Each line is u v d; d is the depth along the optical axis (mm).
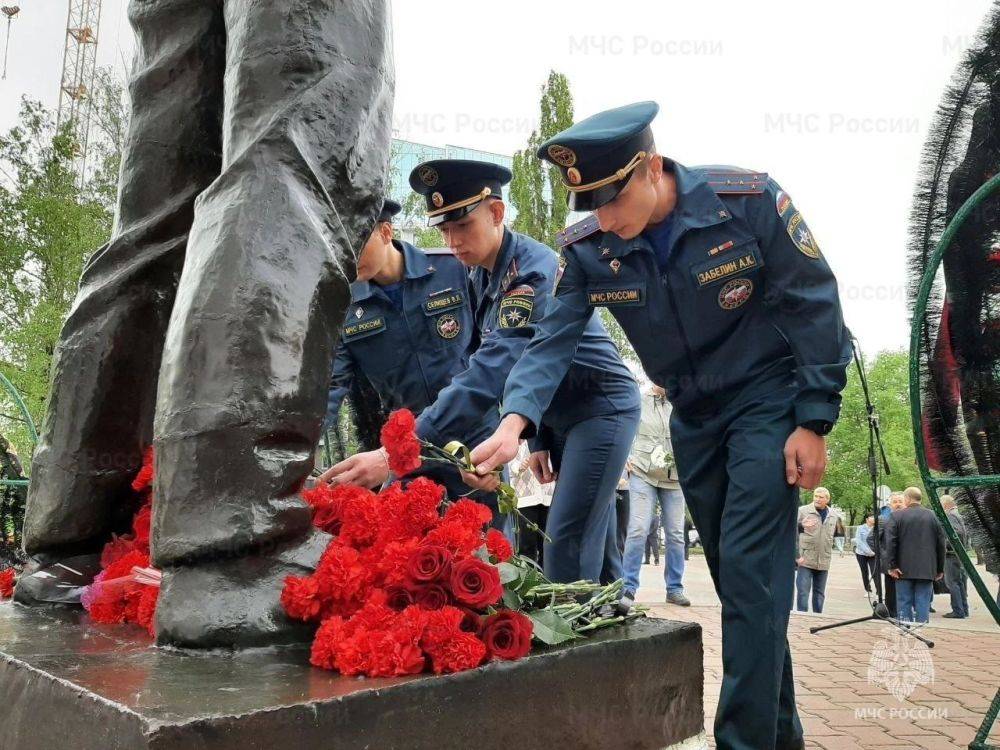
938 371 3043
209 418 1601
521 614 1593
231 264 1657
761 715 2475
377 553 1693
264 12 1855
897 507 10148
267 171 1742
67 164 15172
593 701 1671
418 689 1379
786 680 2791
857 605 9859
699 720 1947
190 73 2191
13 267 14281
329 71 1866
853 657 5672
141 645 1626
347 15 1926
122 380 2111
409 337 3795
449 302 3803
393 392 3893
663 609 7590
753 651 2496
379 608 1523
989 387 3000
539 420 2787
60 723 1306
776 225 2623
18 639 1678
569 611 1864
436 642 1451
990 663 5500
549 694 1586
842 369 2553
